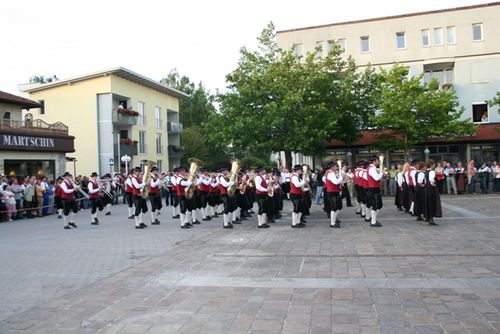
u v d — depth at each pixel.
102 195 20.80
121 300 6.34
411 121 28.00
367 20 36.47
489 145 34.50
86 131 38.34
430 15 35.41
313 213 17.83
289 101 26.64
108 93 37.97
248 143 28.47
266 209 14.09
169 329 5.12
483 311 5.35
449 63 35.41
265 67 29.47
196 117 62.38
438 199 13.16
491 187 27.80
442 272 7.25
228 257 9.08
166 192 25.20
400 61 35.94
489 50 34.47
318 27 37.47
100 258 9.64
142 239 12.32
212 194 17.17
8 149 23.98
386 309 5.53
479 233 11.29
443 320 5.09
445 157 35.19
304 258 8.70
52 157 27.92
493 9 34.34
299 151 28.61
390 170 27.78
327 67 29.92
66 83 38.56
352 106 30.05
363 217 15.83
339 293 6.27
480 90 34.72
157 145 46.06
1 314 5.88
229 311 5.67
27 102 30.34
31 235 14.12
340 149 36.00
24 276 8.11
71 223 16.11
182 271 7.96
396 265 7.85
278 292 6.43
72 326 5.33
